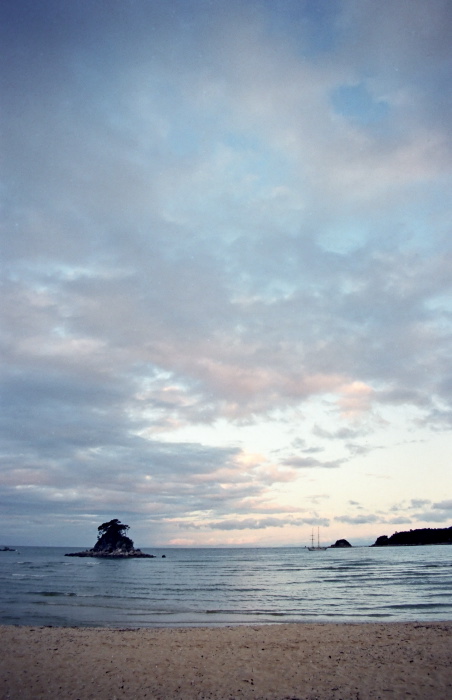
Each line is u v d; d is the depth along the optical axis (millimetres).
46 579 61719
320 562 124125
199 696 11320
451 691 11477
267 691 11672
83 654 15617
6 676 13078
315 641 17500
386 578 59281
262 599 37438
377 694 11336
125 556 165250
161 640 17906
